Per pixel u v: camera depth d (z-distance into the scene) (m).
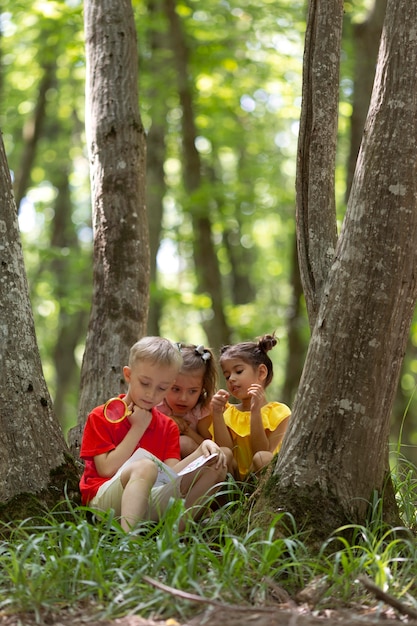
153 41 11.59
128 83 5.54
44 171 15.73
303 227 4.36
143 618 3.05
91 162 5.54
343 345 3.80
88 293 13.10
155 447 4.26
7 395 4.19
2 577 3.33
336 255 3.91
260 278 18.86
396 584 3.36
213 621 2.95
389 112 3.78
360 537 3.78
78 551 3.54
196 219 11.38
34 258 15.84
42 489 4.13
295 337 10.59
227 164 17.34
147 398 4.10
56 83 13.93
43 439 4.23
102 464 4.09
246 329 13.01
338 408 3.81
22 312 4.33
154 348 4.08
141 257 5.44
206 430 4.75
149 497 3.86
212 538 3.84
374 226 3.78
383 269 3.77
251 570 3.44
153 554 3.48
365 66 9.13
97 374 5.29
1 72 12.54
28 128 12.34
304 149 4.39
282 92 12.53
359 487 3.83
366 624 2.88
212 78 12.00
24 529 3.87
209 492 4.18
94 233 5.50
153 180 11.84
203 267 11.32
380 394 3.82
